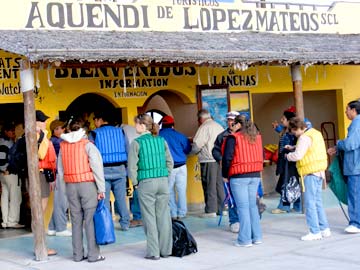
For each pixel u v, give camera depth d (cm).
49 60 891
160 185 895
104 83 1230
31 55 873
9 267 902
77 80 1198
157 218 905
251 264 848
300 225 1098
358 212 998
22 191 1245
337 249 904
